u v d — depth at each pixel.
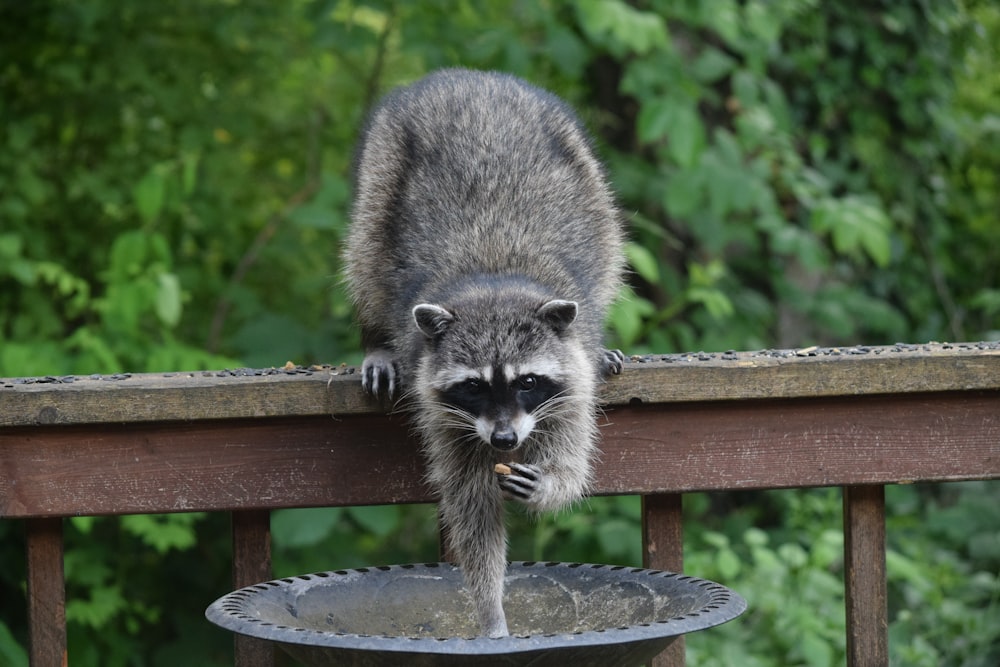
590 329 7.00
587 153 7.99
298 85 14.45
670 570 6.00
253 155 14.52
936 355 5.86
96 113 13.08
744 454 5.94
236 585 5.86
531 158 7.54
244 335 11.69
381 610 5.74
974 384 5.86
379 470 5.94
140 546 12.36
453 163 7.46
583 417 6.03
